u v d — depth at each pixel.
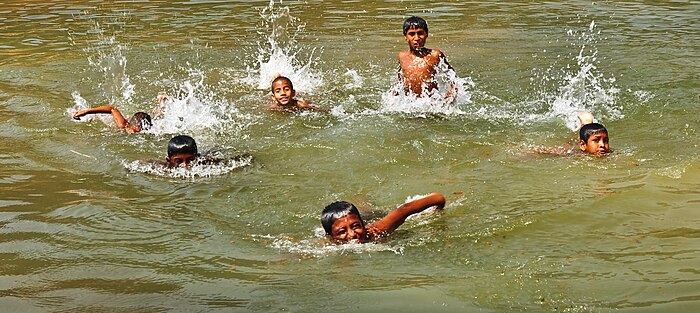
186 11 16.55
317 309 4.70
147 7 17.14
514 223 5.93
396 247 5.61
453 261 5.34
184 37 13.99
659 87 9.91
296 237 5.91
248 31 14.47
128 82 11.05
